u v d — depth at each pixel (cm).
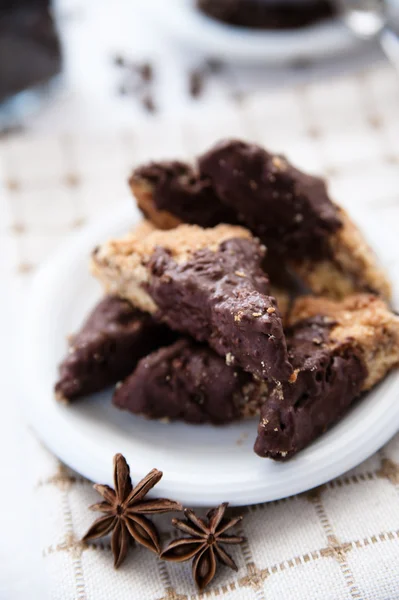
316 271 39
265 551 33
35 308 39
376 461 35
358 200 44
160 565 33
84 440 35
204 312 34
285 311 37
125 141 47
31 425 36
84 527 34
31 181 46
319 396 34
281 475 33
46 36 49
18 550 35
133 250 37
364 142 46
